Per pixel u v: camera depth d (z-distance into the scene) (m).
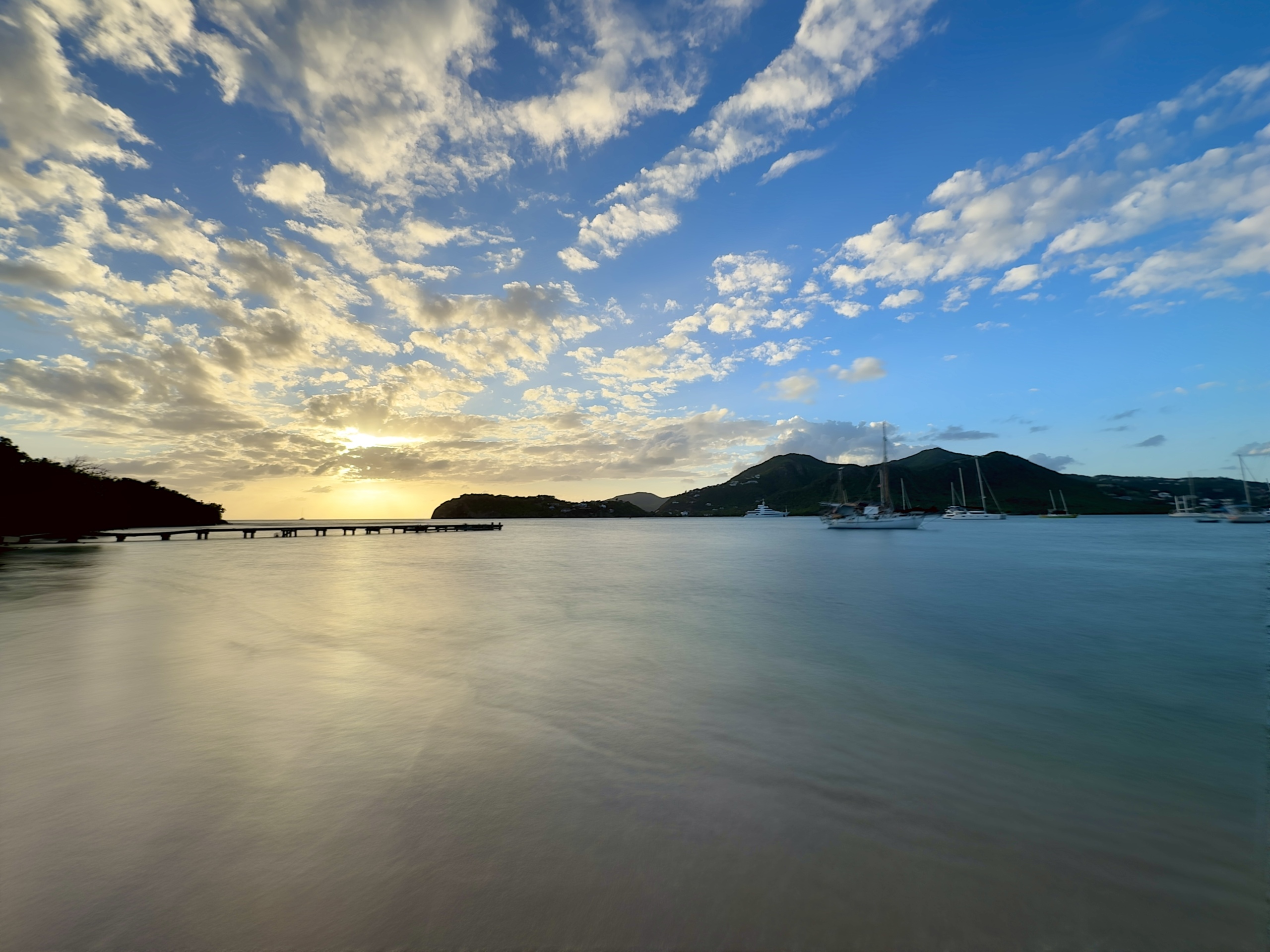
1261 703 9.02
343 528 111.50
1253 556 42.16
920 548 53.59
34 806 5.41
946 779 6.23
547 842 4.86
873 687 9.84
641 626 15.86
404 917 3.89
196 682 9.98
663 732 7.62
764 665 11.41
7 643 13.29
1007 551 48.03
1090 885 4.34
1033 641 13.79
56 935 3.66
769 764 6.59
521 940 3.68
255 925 3.79
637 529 152.25
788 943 3.69
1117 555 43.59
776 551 51.09
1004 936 3.78
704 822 5.24
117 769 6.31
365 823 5.16
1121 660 11.83
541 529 152.38
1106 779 6.27
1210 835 5.10
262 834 4.95
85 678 10.23
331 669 10.98
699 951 3.61
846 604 19.86
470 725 7.86
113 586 25.56
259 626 15.76
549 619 16.95
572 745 7.14
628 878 4.37
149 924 3.79
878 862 4.62
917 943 3.71
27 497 61.72
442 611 18.58
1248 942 3.71
